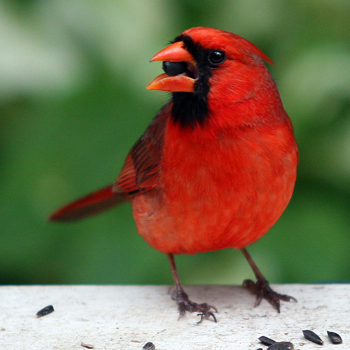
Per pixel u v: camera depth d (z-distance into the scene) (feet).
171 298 23.79
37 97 29.55
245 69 20.48
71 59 29.58
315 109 28.76
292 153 21.85
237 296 24.31
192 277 28.94
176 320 21.99
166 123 23.03
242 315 22.45
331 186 29.68
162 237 22.97
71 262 28.73
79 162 29.86
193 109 20.72
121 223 29.19
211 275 29.04
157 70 29.78
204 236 22.15
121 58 29.89
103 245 28.84
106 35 29.81
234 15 30.07
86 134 29.96
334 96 28.66
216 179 21.01
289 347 19.49
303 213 29.53
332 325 21.29
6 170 29.89
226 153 20.77
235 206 21.29
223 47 20.30
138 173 24.32
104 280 28.43
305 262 28.63
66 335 20.71
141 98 30.04
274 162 21.15
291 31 29.63
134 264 28.58
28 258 28.78
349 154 28.84
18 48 28.99
